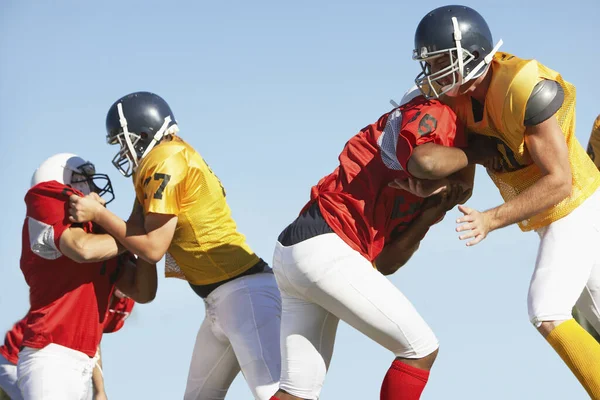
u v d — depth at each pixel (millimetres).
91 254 7984
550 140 6953
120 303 9102
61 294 8164
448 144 7047
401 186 7078
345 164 7387
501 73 7012
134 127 8289
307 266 7090
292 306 7480
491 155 7379
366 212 7195
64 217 8047
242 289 8562
